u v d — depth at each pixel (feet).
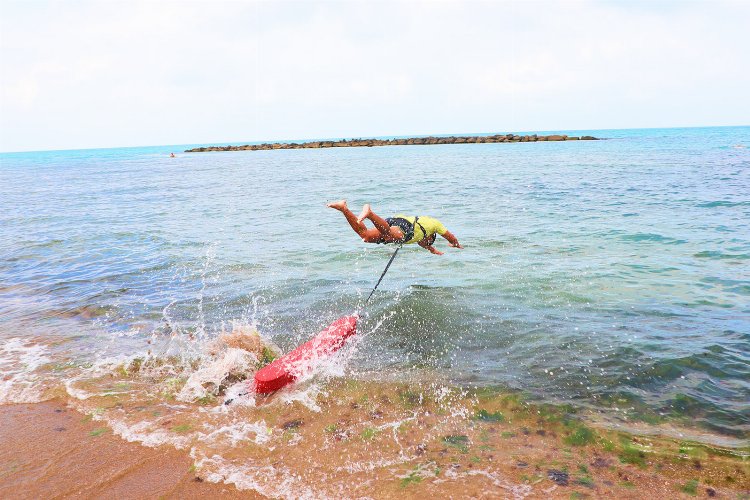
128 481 12.32
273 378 16.51
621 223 42.63
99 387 17.34
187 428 14.66
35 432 14.55
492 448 13.42
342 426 14.64
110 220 56.34
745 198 52.65
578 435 13.85
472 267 30.99
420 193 69.72
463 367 18.19
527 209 52.54
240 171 140.56
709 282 26.07
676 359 17.81
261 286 28.43
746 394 15.46
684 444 13.20
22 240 45.32
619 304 23.63
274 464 12.91
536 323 21.84
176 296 27.25
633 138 302.04
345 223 48.80
